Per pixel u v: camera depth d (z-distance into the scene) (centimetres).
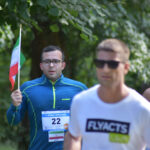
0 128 2016
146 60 2067
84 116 702
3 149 2280
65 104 1157
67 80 1193
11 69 1105
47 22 1858
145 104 673
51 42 1977
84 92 714
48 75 1153
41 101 1140
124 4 2306
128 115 674
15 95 1070
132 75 2358
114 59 652
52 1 1260
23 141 2141
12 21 1352
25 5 1196
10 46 2034
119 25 2067
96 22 1944
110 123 682
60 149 1148
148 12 2425
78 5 1391
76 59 2425
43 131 1138
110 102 684
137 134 680
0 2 1320
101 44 667
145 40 2211
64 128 1154
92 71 2516
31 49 2075
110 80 659
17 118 1127
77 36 2122
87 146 707
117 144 683
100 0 2041
